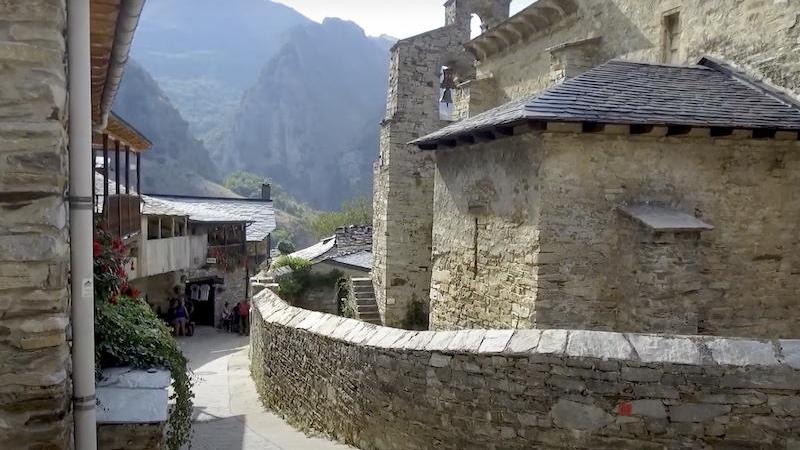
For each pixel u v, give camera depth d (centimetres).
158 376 451
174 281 2212
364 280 1678
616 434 461
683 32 922
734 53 825
